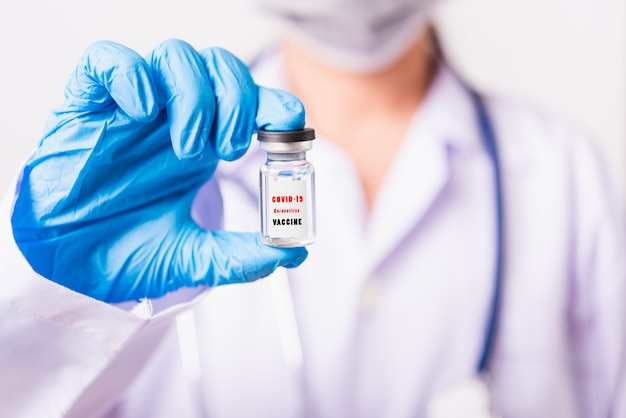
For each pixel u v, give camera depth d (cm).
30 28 166
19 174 92
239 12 167
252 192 164
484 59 170
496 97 171
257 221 164
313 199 92
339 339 168
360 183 168
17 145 169
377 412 170
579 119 172
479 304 171
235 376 167
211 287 100
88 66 87
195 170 99
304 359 168
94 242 99
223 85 89
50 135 93
